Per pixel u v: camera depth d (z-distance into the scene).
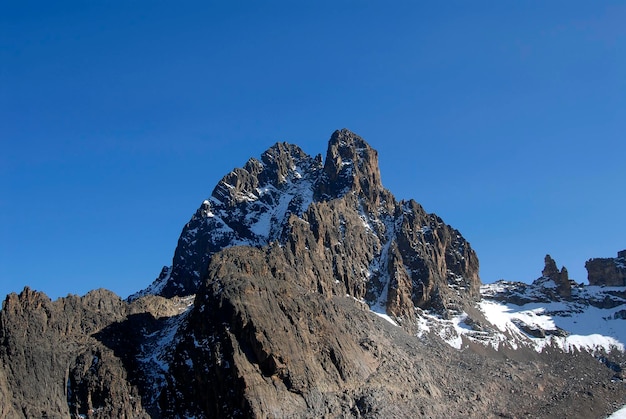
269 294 197.25
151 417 177.62
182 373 182.88
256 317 185.00
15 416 172.88
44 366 184.50
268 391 172.75
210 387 175.88
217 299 191.25
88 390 180.75
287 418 168.00
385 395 187.88
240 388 171.12
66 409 178.88
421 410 192.12
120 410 178.38
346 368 190.75
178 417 175.88
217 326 185.88
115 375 184.38
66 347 193.38
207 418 172.75
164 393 181.75
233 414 168.50
